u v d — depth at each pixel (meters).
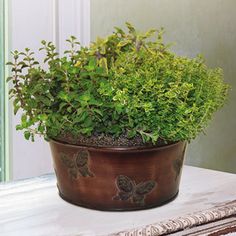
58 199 0.87
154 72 0.74
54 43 1.15
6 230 0.73
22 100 0.82
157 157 0.78
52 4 1.14
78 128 0.76
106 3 1.22
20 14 1.10
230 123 1.65
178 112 0.75
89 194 0.80
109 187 0.79
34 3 1.12
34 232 0.72
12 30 1.10
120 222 0.76
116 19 1.25
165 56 0.82
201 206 0.83
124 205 0.80
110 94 0.73
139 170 0.78
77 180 0.81
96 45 0.85
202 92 0.80
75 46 1.18
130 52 0.82
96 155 0.77
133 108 0.73
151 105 0.72
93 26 1.20
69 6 1.16
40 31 1.13
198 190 0.92
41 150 1.17
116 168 0.77
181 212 0.80
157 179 0.80
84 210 0.81
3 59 1.13
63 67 0.77
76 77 0.76
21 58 1.11
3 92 1.15
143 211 0.81
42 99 0.78
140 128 0.75
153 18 1.33
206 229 0.77
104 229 0.73
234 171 1.68
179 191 0.92
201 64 0.83
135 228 0.73
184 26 1.43
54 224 0.75
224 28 1.58
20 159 1.14
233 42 1.62
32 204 0.84
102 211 0.80
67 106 0.77
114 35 0.86
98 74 0.74
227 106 1.63
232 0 1.59
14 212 0.80
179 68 0.78
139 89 0.73
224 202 0.85
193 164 1.52
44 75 0.79
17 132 1.13
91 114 0.74
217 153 1.60
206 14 1.50
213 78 0.84
